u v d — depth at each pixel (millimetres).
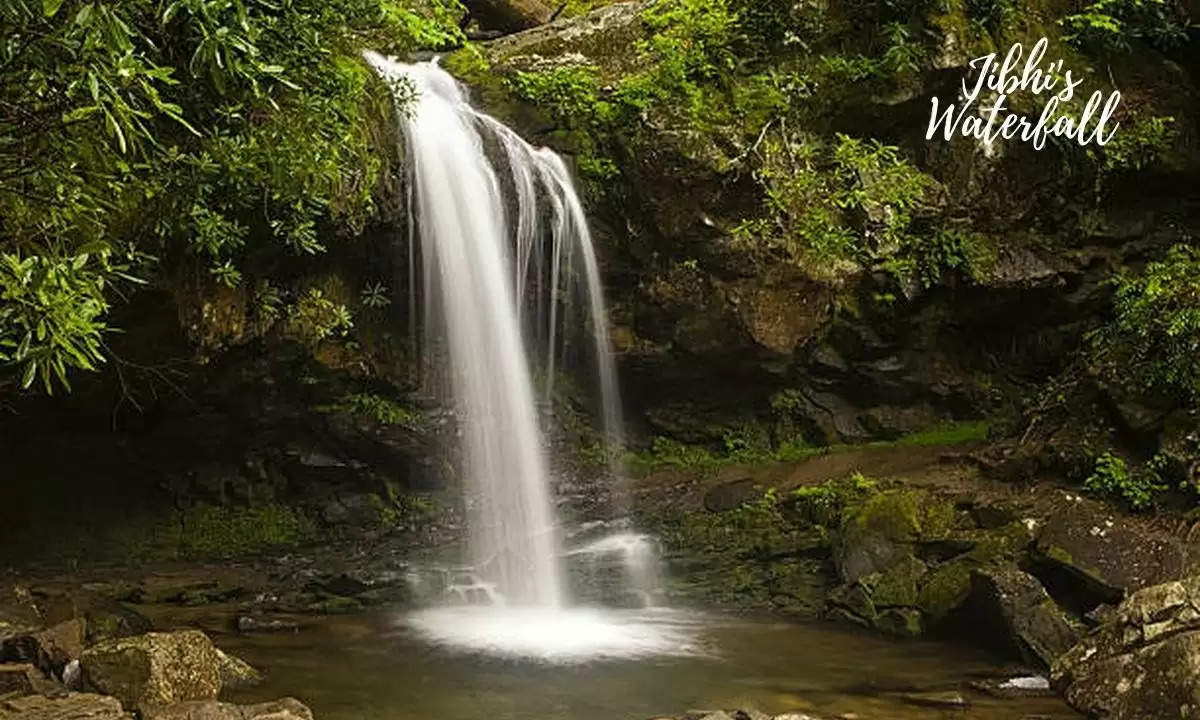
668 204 10352
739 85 10633
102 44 3666
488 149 10242
